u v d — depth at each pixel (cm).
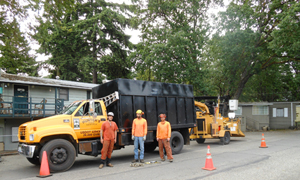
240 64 2542
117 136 984
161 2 2495
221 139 1516
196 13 2494
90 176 756
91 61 2953
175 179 693
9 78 1680
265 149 1248
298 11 2033
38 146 848
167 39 2341
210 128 1520
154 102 1096
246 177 704
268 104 3047
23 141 856
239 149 1275
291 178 692
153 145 1258
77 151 884
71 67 3186
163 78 2441
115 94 968
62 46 2994
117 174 772
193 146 1478
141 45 2664
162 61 2341
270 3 2402
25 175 812
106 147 884
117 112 974
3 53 1642
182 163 925
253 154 1095
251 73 2670
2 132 1648
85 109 950
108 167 892
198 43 2522
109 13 3048
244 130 2870
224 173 752
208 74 2733
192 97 1274
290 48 2106
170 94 1170
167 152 970
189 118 1246
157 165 899
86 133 923
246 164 878
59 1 1466
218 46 2530
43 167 774
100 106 983
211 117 1549
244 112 3200
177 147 1159
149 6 2523
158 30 2492
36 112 1836
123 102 988
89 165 955
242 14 2355
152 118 1076
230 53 2378
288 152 1139
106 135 890
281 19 2214
